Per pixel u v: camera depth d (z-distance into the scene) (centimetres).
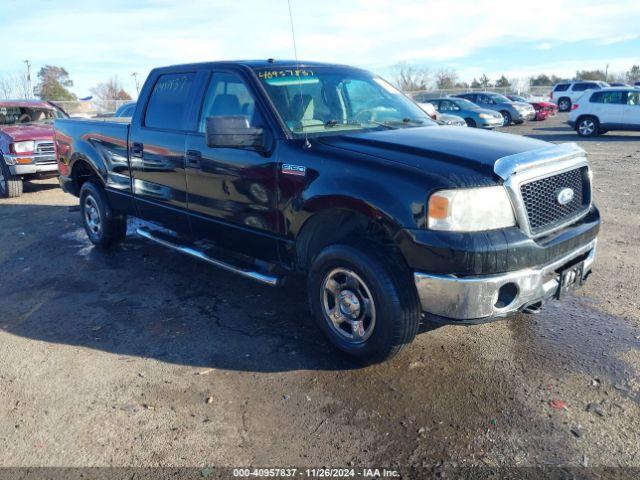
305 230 378
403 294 326
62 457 285
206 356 384
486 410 316
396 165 329
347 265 346
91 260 601
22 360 384
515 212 316
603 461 274
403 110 468
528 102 2847
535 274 318
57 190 1077
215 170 429
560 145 371
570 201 359
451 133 391
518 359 370
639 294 472
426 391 336
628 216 730
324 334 381
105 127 568
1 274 564
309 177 361
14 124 1093
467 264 302
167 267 569
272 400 330
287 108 403
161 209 508
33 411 325
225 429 305
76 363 378
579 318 430
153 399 334
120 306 471
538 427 300
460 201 305
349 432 300
